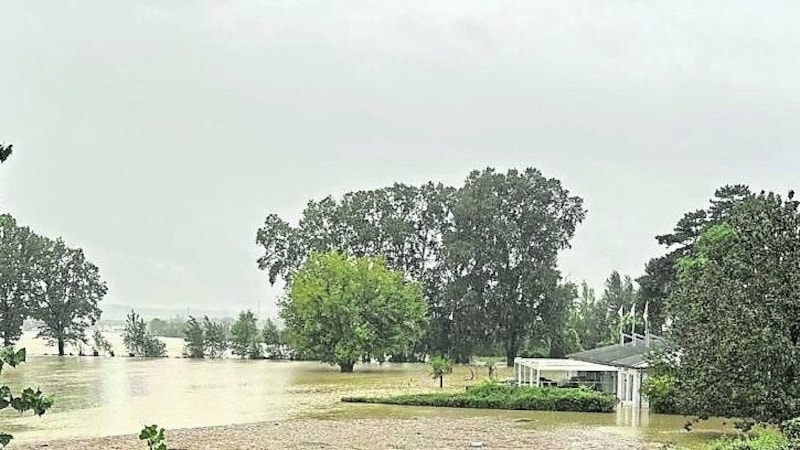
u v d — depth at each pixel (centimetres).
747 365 2180
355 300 7650
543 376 5144
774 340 2109
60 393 5375
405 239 9688
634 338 6041
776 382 2142
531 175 9244
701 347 2486
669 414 4212
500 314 9031
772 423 2306
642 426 3697
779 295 2161
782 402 2092
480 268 9031
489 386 4709
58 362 9162
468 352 9200
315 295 7688
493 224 9000
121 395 5244
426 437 3297
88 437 3281
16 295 10025
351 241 9775
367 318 7750
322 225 9875
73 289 10425
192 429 3538
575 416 4100
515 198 9175
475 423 3784
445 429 3556
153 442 771
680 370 2842
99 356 10544
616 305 10181
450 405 4534
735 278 2355
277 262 9906
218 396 5200
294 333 7956
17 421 3853
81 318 10506
